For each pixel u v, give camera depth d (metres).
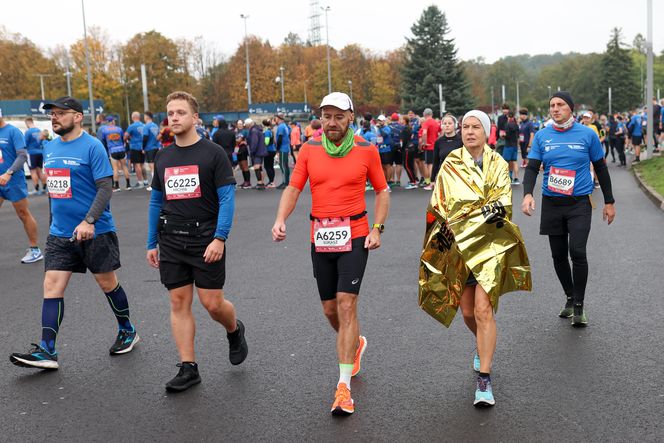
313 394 4.37
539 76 161.12
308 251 9.45
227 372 4.81
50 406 4.28
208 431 3.86
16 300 7.10
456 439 3.68
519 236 4.30
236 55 87.81
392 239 10.10
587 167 5.74
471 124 4.41
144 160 20.48
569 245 5.69
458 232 4.30
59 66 76.81
